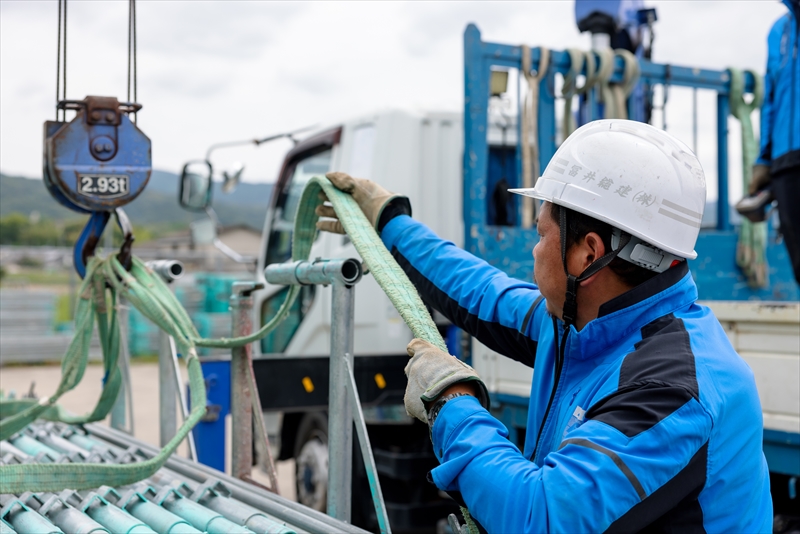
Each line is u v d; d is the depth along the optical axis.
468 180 3.25
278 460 4.56
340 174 1.85
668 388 1.06
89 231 2.16
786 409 2.12
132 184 2.09
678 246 1.20
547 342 1.43
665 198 1.19
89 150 2.04
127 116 2.09
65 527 1.53
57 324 15.14
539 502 1.02
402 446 3.91
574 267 1.24
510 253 3.29
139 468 1.71
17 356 13.09
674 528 1.07
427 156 3.92
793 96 3.04
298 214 1.96
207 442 3.39
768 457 2.19
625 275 1.22
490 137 4.15
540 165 3.46
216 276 14.30
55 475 1.60
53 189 2.11
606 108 3.61
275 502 1.69
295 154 4.78
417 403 1.22
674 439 1.03
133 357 13.86
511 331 1.58
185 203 4.45
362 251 1.59
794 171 3.03
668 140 1.24
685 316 1.22
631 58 3.64
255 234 21.36
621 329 1.21
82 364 2.13
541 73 3.41
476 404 1.17
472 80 3.25
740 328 2.23
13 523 1.57
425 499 3.84
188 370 1.94
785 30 3.11
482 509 1.08
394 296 1.46
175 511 1.63
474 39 3.25
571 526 0.99
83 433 2.50
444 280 1.71
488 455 1.09
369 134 4.05
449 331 3.66
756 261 3.78
